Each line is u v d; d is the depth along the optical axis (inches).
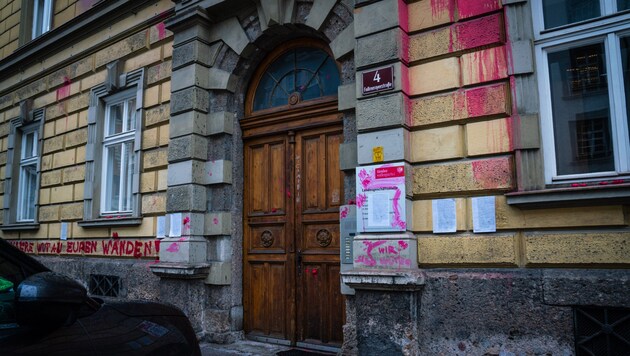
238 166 248.8
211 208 245.4
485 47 174.6
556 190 152.3
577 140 163.9
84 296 75.8
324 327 212.2
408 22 191.5
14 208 395.9
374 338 176.2
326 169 221.3
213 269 235.8
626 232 146.0
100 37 328.5
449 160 177.3
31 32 413.1
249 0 240.7
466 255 169.2
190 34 255.8
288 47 244.4
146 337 87.0
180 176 247.4
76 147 340.5
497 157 168.4
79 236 321.4
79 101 342.0
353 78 205.3
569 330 149.5
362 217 184.5
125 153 311.1
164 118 274.1
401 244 174.1
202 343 229.0
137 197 278.7
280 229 233.1
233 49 247.4
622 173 153.7
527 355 154.3
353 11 203.9
